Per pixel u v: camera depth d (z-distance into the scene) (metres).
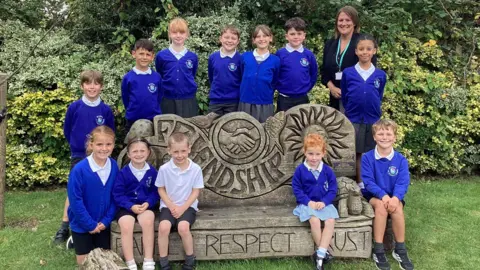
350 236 3.50
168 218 3.31
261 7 6.21
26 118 5.10
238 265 3.40
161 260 3.30
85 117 3.86
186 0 5.93
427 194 5.04
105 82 5.12
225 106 4.50
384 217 3.45
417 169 5.78
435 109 5.64
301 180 3.57
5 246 3.67
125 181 3.38
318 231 3.40
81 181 3.23
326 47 4.61
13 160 5.10
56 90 5.07
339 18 4.38
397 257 3.45
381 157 3.60
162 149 3.76
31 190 5.19
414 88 5.64
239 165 3.83
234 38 4.38
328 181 3.56
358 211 3.51
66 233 3.83
